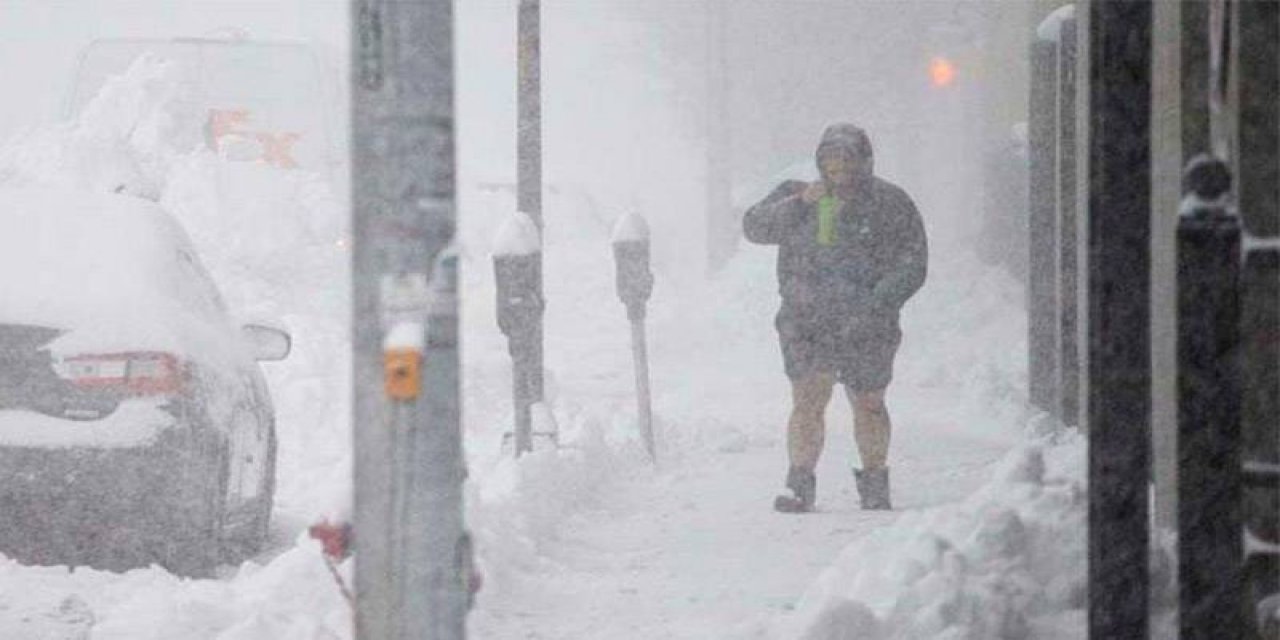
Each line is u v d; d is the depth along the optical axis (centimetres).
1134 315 1747
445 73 1634
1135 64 1741
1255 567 1841
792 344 3784
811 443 3806
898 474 4391
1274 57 1816
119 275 3177
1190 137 1869
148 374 3066
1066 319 4772
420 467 1605
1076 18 4762
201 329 3294
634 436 4712
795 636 2450
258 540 3606
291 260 6297
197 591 2798
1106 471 1756
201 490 3116
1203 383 1681
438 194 1625
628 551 3397
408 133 1620
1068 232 4759
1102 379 1752
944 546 2603
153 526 3053
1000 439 5056
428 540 1606
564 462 3900
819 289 3772
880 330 3772
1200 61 1867
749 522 3691
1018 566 2572
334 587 2759
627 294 4659
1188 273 1683
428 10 1627
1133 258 1745
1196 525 1688
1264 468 1845
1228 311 1680
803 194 3775
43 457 3011
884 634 2459
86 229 3281
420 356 1593
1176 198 2969
